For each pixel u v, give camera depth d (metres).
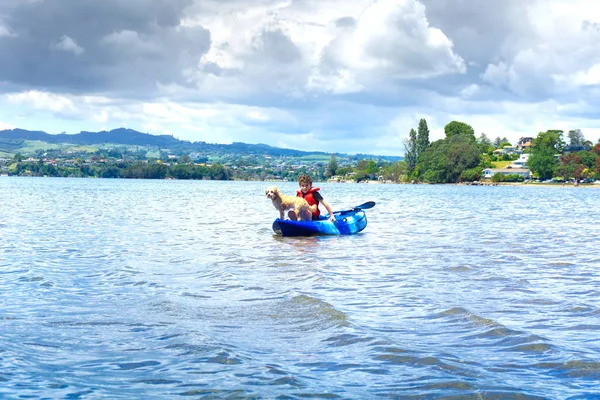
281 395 5.00
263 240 17.30
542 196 72.44
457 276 11.00
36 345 6.32
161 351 6.15
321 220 19.53
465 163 152.75
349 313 7.89
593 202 52.78
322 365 5.77
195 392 5.05
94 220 24.11
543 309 8.20
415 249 15.30
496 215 31.16
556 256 13.95
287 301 8.60
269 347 6.36
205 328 7.08
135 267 11.77
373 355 6.07
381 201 50.88
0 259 12.66
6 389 5.06
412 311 8.05
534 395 4.98
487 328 7.11
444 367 5.69
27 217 25.22
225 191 76.38
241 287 9.73
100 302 8.47
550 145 166.50
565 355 6.04
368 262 12.85
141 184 118.44
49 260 12.59
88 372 5.52
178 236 18.05
